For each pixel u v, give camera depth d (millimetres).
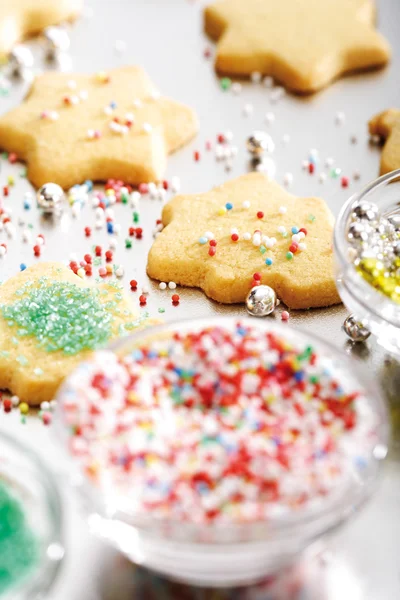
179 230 441
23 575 337
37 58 538
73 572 355
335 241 391
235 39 528
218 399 358
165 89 520
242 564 337
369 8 548
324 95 519
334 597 351
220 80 526
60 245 448
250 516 329
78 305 409
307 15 538
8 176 478
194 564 337
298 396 357
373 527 365
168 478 338
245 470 336
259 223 442
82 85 504
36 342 400
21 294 416
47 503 345
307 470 336
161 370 364
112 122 483
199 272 432
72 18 561
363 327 406
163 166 478
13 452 354
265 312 417
